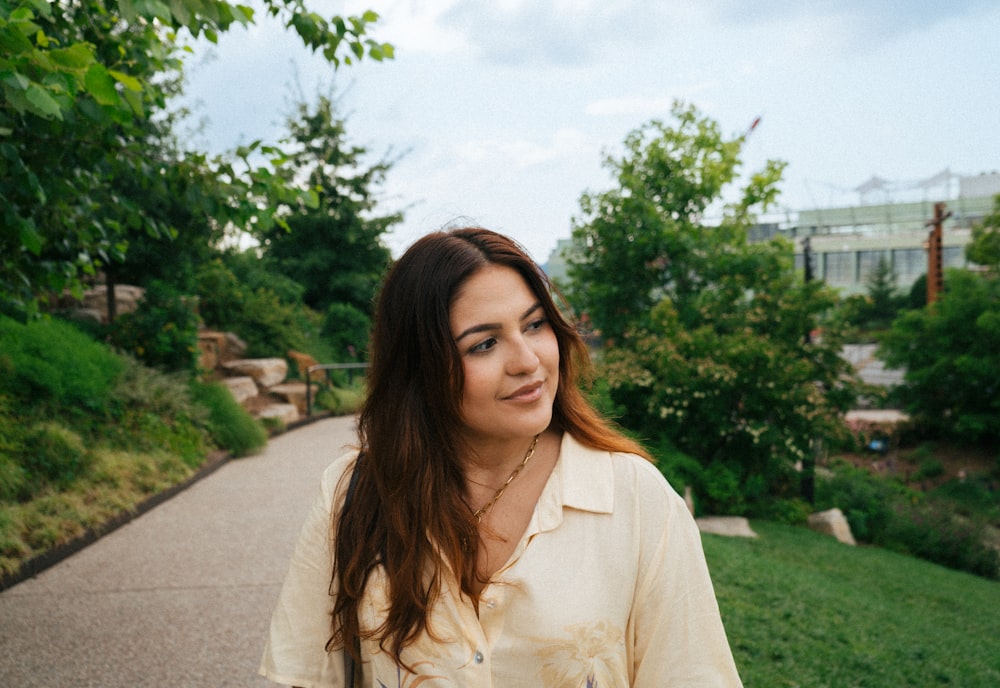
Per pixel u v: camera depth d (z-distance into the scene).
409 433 1.19
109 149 3.60
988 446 21.61
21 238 3.15
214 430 8.98
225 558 5.11
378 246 22.19
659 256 12.21
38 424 6.24
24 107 2.26
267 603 4.29
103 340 10.10
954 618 6.11
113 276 11.59
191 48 3.72
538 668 1.07
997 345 21.16
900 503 12.30
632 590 1.10
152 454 7.39
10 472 5.35
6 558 4.55
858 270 70.94
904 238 68.44
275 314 14.96
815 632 4.35
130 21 2.52
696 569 1.12
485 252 1.16
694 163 12.42
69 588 4.47
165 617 4.05
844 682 3.61
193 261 13.44
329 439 10.80
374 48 3.62
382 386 1.24
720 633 1.12
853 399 11.23
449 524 1.14
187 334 10.38
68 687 3.26
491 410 1.14
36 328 7.54
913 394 22.88
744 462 10.16
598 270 12.52
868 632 4.68
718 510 9.64
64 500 5.55
